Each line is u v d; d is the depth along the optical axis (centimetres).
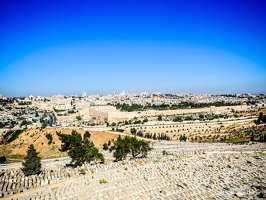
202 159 14712
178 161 14300
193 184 10181
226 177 11088
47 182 10875
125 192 9331
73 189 9769
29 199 8862
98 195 9038
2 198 9256
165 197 8900
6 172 14475
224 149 17975
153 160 14812
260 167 12719
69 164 16275
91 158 15025
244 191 9488
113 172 12169
